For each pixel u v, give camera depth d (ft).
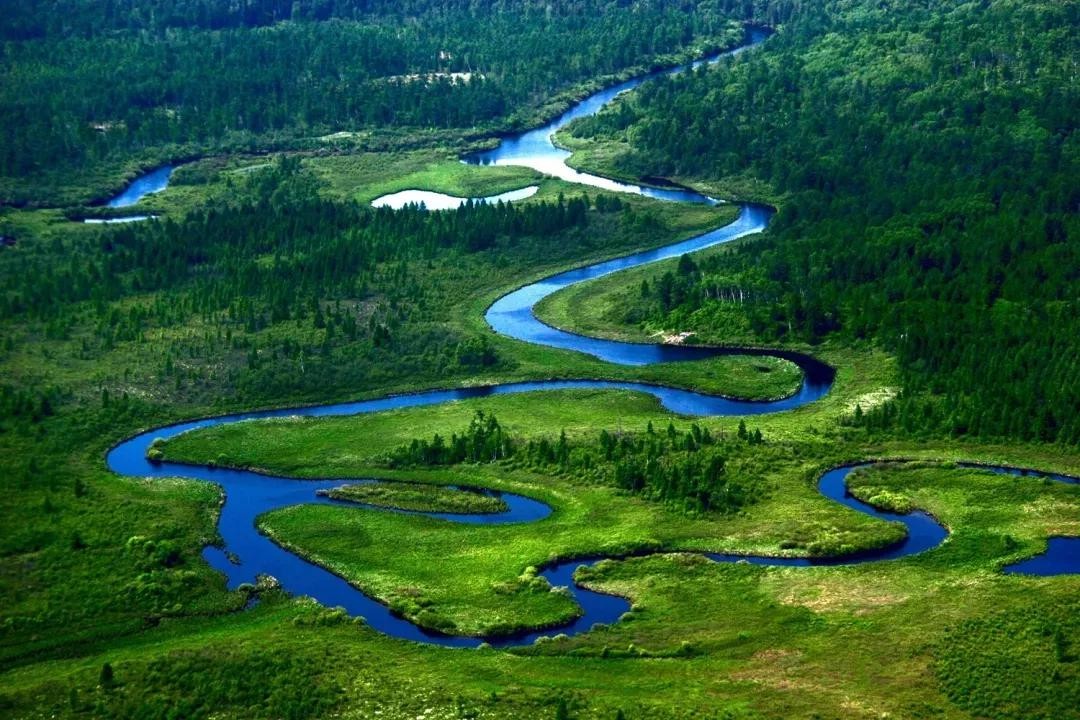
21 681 594.65
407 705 560.61
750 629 620.90
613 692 568.41
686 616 636.48
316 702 565.12
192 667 592.19
